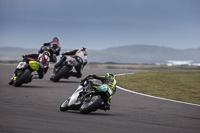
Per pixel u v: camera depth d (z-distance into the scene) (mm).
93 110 28750
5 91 41906
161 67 138500
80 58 56781
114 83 31109
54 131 20672
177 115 32750
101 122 25422
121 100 41406
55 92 44250
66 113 28672
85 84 30172
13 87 46688
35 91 43750
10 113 26422
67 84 54875
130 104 38469
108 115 29609
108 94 29453
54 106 32875
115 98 42844
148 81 67250
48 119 24891
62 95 41906
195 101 46906
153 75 78125
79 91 30016
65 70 56062
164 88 59281
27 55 49938
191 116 32812
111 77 31469
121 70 97125
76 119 25812
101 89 28969
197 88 62562
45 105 33094
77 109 29625
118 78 69938
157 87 59875
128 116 29922
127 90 53375
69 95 42406
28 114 26625
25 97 37812
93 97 28984
